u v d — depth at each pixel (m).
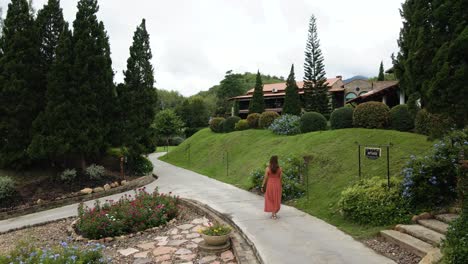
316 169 11.24
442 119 6.02
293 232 6.58
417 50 5.98
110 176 14.34
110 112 15.23
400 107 13.00
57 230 8.45
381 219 6.53
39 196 11.74
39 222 9.30
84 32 13.76
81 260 4.75
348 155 11.09
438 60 5.64
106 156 16.34
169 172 19.41
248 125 25.45
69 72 13.30
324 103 26.78
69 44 13.46
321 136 14.15
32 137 13.13
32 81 13.35
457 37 5.34
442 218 6.04
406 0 6.54
